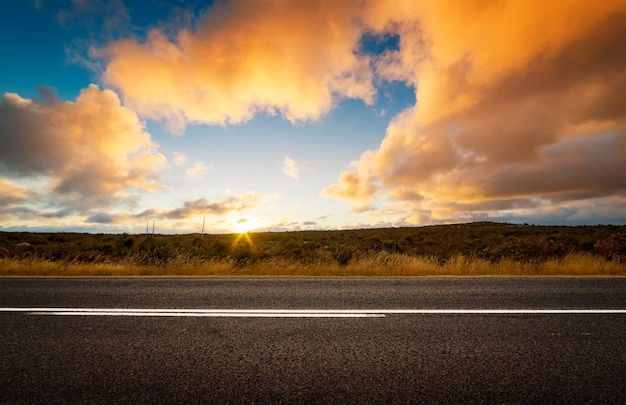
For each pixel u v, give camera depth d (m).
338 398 2.69
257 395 2.74
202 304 5.72
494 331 4.22
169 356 3.51
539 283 7.78
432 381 2.95
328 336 4.07
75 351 3.66
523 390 2.80
